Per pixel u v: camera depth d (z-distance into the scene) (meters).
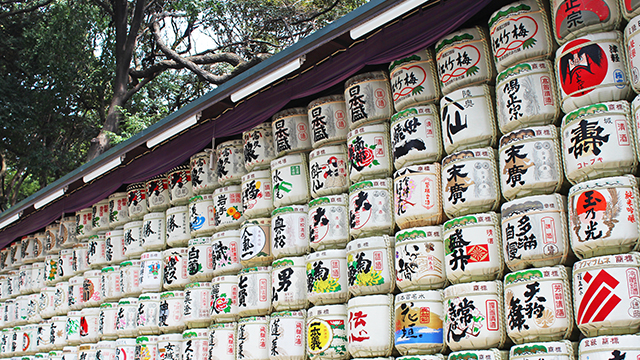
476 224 5.45
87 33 18.45
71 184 10.83
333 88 7.55
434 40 5.96
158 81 20.08
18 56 18.58
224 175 8.27
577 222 4.75
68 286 10.94
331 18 18.22
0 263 13.69
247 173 8.12
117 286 9.82
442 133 5.98
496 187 5.56
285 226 7.18
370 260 6.20
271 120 7.94
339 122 7.08
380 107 6.65
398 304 5.84
